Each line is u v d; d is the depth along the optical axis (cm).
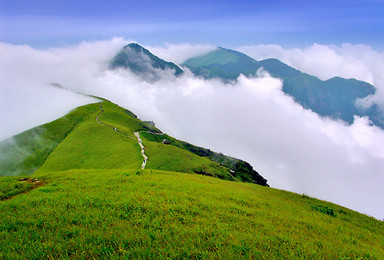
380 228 2005
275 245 945
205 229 1040
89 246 842
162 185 1955
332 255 915
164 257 784
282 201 2208
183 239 927
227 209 1471
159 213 1233
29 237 925
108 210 1245
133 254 795
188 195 1689
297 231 1229
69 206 1306
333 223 1719
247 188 2692
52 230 991
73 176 2291
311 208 2169
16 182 2012
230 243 906
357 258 943
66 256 787
